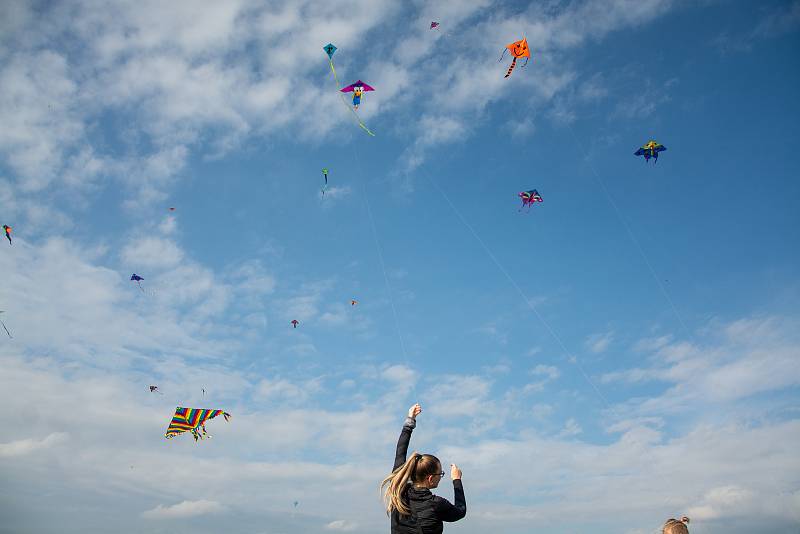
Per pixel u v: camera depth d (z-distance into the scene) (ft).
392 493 20.20
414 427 22.43
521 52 73.61
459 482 20.89
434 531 19.66
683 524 22.04
